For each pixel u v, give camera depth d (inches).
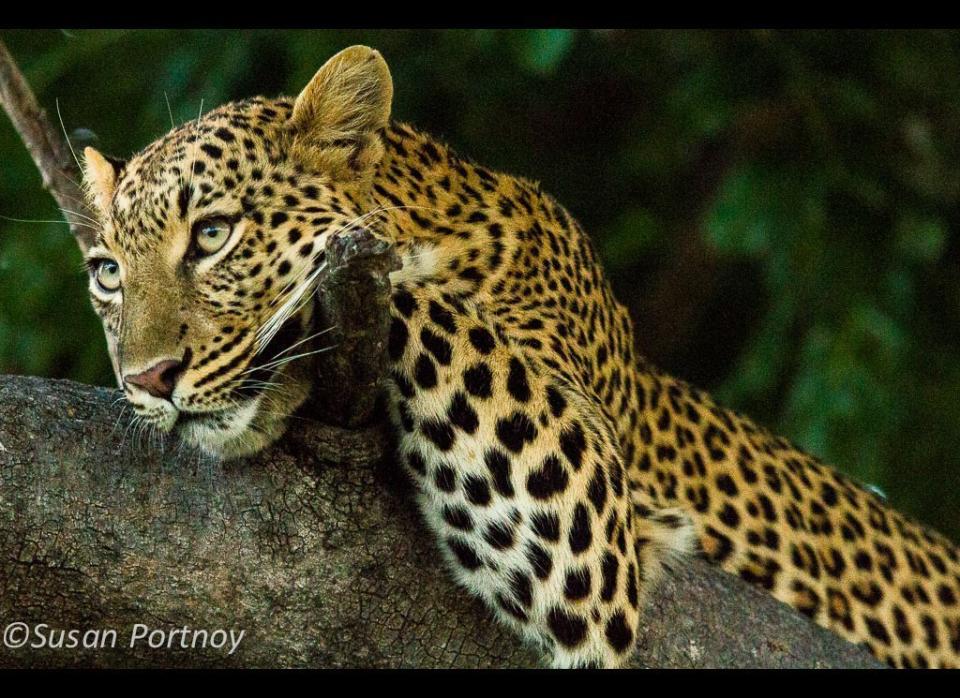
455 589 288.5
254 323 301.4
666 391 418.6
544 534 293.7
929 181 578.2
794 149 550.9
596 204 627.8
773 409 561.3
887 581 434.9
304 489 273.3
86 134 393.7
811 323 542.0
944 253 590.9
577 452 298.5
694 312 651.5
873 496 460.4
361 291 240.1
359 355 250.8
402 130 352.2
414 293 296.5
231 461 272.7
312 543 273.1
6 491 254.7
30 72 534.3
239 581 268.7
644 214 626.2
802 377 525.7
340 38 538.0
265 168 312.2
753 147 581.3
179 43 542.0
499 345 299.6
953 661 441.7
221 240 302.7
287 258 306.5
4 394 264.8
